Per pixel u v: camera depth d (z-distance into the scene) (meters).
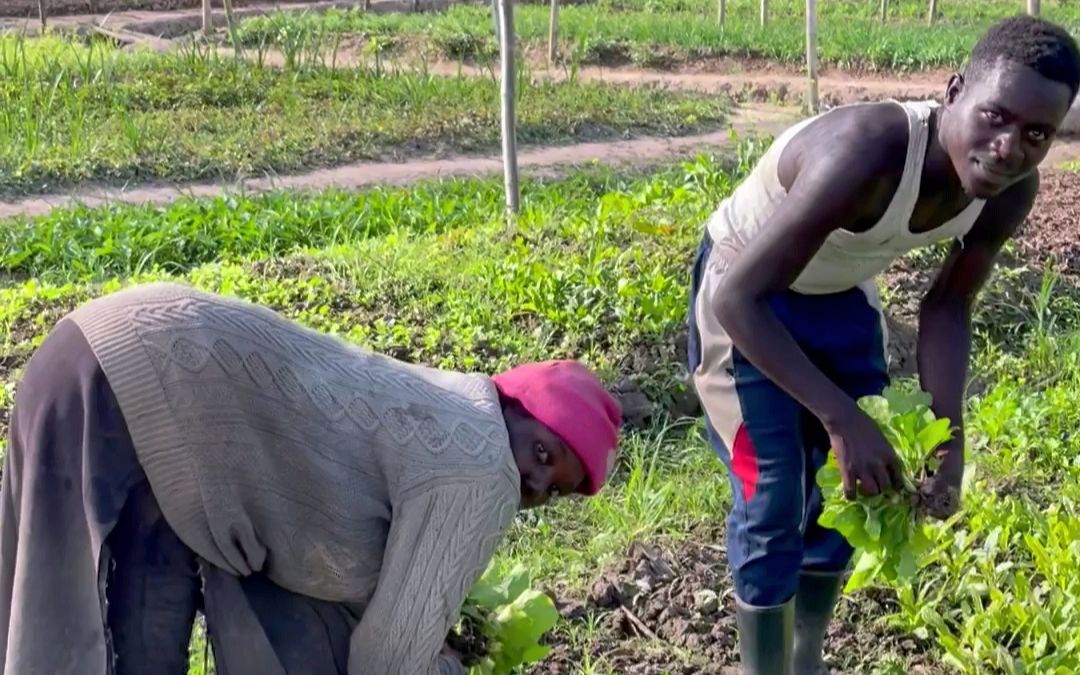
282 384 2.50
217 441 2.49
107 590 2.53
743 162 10.12
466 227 8.98
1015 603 3.97
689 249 7.30
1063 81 2.75
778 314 3.50
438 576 2.50
